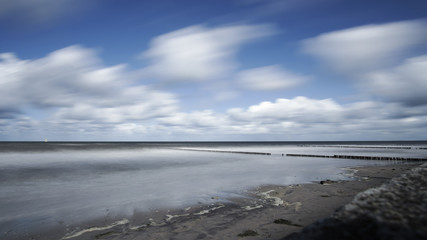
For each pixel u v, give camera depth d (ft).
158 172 65.98
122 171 67.77
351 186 42.45
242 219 25.96
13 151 145.18
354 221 11.72
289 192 38.81
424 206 13.38
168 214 28.58
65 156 121.19
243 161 103.04
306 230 11.55
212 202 33.68
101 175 60.08
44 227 24.84
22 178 54.39
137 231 23.43
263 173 64.03
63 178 54.95
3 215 28.48
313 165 85.35
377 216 12.04
